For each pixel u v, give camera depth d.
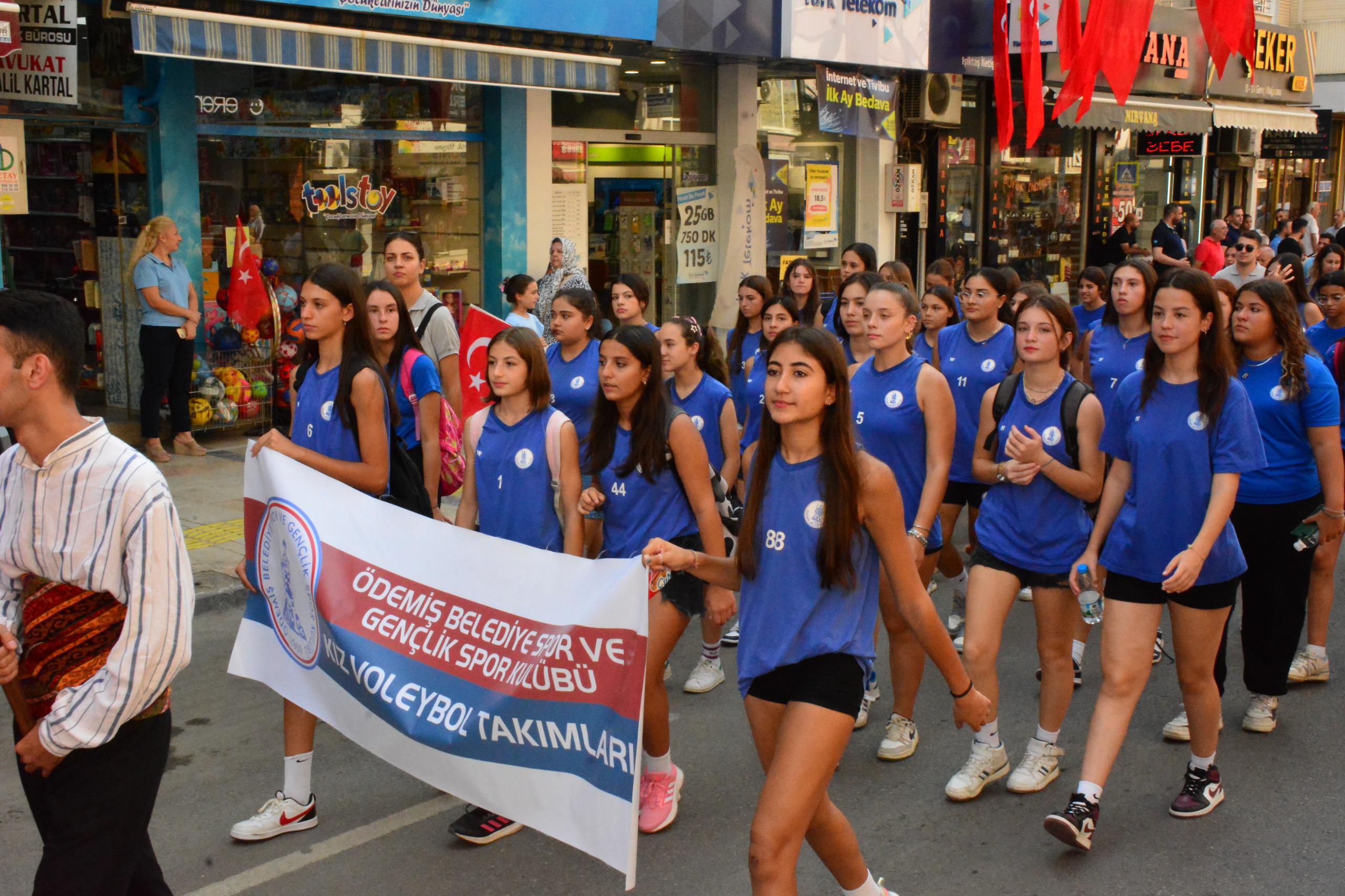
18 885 4.12
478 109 11.48
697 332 5.79
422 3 9.30
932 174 16.34
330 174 10.59
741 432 6.64
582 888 4.13
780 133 14.58
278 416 10.75
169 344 9.63
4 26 7.06
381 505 4.16
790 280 7.87
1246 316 5.30
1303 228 21.08
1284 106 21.39
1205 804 4.70
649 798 4.55
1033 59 13.33
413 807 4.72
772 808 3.16
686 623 4.43
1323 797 4.87
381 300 5.25
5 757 5.09
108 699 2.77
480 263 11.75
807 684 3.30
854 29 13.16
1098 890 4.15
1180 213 17.94
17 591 2.91
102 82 9.20
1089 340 7.80
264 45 8.31
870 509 3.27
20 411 2.75
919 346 7.18
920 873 4.27
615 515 4.54
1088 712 5.74
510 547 3.86
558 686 3.65
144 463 2.86
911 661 5.14
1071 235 19.20
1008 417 4.86
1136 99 17.62
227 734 5.41
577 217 12.41
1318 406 5.14
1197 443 4.23
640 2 11.02
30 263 10.04
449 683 3.90
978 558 4.86
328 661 4.20
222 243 10.11
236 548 7.73
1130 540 4.37
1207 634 4.47
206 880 4.15
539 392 4.44
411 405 5.32
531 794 3.72
